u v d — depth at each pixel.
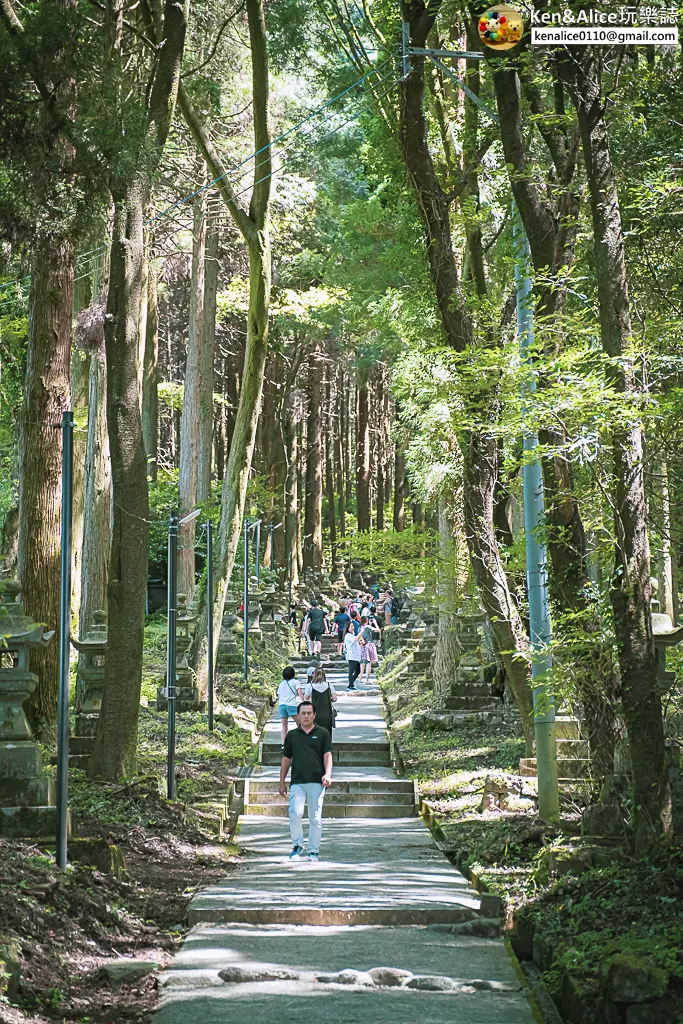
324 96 30.64
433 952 8.59
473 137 17.89
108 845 10.98
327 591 60.66
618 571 10.30
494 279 20.25
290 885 11.60
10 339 25.09
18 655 11.55
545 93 15.30
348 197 38.78
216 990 7.28
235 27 26.30
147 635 39.34
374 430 74.44
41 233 12.49
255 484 40.44
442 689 26.61
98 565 26.28
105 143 12.17
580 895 9.88
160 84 16.77
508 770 18.47
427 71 19.56
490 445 16.27
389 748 23.16
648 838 10.07
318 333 42.19
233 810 17.61
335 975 7.62
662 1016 6.89
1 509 32.50
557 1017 7.40
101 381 26.39
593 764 13.30
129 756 16.11
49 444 18.92
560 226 13.34
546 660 13.97
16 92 11.97
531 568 14.23
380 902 10.38
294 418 61.25
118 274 16.03
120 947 8.84
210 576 24.48
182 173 30.55
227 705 27.34
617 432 10.37
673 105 13.22
